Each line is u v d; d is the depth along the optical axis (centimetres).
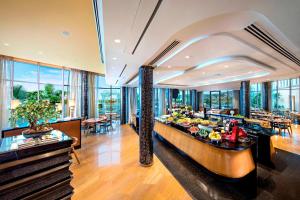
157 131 593
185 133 357
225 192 247
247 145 258
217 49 289
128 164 358
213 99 1198
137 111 941
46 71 663
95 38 343
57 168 174
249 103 661
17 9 233
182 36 217
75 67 662
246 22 178
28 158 153
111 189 260
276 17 160
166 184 273
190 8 138
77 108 783
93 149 465
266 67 408
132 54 280
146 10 143
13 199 142
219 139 272
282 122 584
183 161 372
